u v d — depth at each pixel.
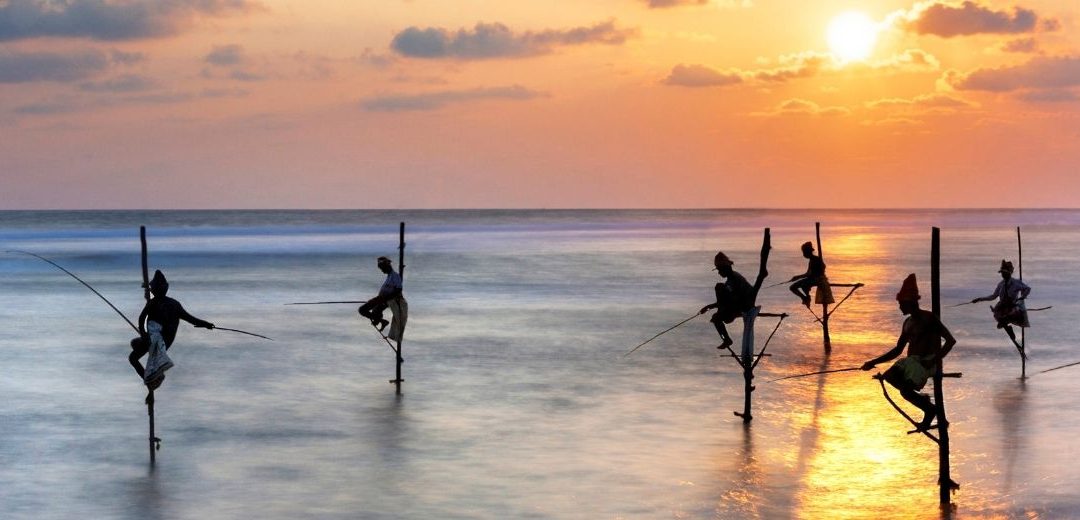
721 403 16.64
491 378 19.14
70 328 26.97
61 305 33.00
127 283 41.72
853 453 13.42
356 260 57.19
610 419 15.45
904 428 14.78
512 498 11.48
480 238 92.81
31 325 27.62
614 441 14.07
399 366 18.48
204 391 17.91
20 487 11.97
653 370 19.97
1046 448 13.60
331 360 21.38
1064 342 23.44
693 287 39.88
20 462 13.09
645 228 131.75
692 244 79.56
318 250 68.88
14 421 15.48
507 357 21.73
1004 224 144.12
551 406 16.45
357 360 21.38
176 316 13.71
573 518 10.80
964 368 19.80
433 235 101.50
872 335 25.12
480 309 31.75
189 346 23.41
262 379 19.11
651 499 11.45
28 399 17.20
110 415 15.93
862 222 168.62
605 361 21.11
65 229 130.88
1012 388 17.66
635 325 27.42
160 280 13.61
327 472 12.56
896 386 11.70
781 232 113.00
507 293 37.38
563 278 44.59
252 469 12.73
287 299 35.00
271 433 14.64
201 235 101.75
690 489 11.83
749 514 10.95
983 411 15.81
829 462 12.98
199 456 13.36
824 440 14.10
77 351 22.77
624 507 11.17
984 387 17.77
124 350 22.95
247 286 40.09
